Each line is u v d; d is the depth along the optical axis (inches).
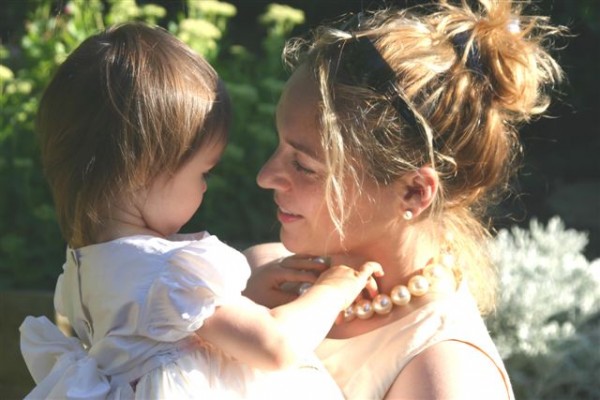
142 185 111.8
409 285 120.5
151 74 111.3
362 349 118.8
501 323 262.8
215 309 109.2
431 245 123.5
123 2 355.9
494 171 119.1
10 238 298.7
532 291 263.3
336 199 115.9
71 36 350.6
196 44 360.8
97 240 114.1
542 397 257.8
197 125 113.2
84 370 108.9
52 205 315.3
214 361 110.3
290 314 111.3
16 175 311.3
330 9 487.8
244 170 347.9
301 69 119.5
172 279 107.2
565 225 385.7
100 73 111.1
